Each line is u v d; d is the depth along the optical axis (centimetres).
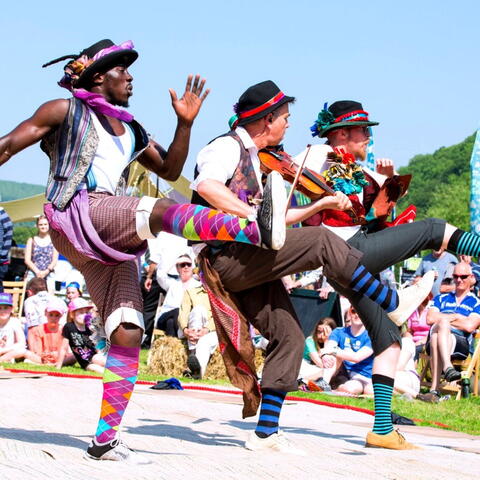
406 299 566
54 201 474
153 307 1734
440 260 1514
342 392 1188
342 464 491
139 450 514
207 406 830
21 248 1886
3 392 838
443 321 1235
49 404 760
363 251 577
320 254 525
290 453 531
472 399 1188
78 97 485
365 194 611
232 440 596
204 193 526
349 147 634
